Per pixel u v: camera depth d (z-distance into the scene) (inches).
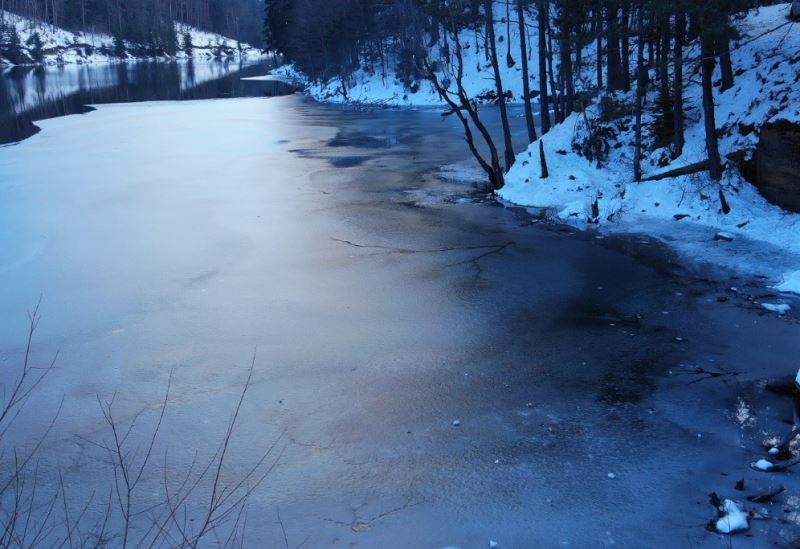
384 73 2309.3
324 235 629.9
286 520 244.8
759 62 778.2
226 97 2452.0
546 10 932.0
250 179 907.4
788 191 602.2
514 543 230.4
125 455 288.0
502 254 569.9
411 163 1021.8
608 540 230.4
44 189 846.5
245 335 411.8
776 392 335.0
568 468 273.7
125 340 406.6
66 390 347.3
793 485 257.3
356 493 260.4
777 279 494.6
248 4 7440.9
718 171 650.8
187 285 499.5
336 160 1059.9
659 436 296.5
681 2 609.9
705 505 247.4
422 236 626.5
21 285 503.5
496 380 353.1
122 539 233.0
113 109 1961.1
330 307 455.8
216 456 286.8
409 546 229.9
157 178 916.0
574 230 639.1
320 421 314.3
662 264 535.5
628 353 382.9
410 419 315.0
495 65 852.6
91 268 540.1
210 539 234.2
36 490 264.2
